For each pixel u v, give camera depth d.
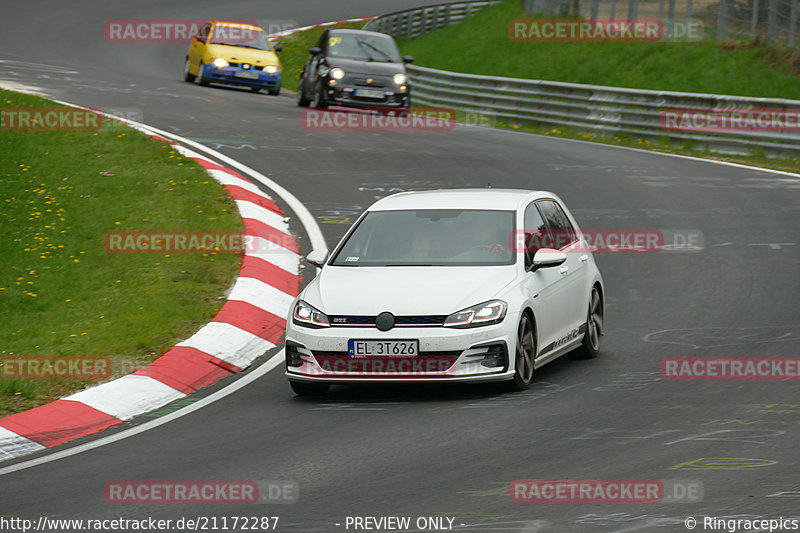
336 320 31.31
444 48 146.12
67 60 124.19
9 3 176.38
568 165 73.12
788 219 57.56
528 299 32.16
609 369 34.28
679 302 42.88
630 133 90.75
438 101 109.94
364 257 33.97
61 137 67.25
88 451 27.83
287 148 74.38
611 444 25.88
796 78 109.31
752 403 29.33
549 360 33.84
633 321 40.59
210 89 106.88
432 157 73.94
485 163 72.50
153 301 42.66
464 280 31.98
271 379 35.06
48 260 48.62
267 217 55.47
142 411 32.03
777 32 115.94
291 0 197.50
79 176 59.88
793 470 23.25
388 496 22.59
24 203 55.44
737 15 120.56
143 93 96.25
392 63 96.69
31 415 30.80
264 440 27.77
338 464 25.17
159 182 59.22
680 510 21.00
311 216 56.59
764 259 49.22
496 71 131.75
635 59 121.25
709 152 83.50
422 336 30.67
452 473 24.06
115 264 48.00
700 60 116.25
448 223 34.66
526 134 90.56
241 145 74.00
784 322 39.03
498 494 22.42
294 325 31.95
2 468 26.66
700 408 29.02
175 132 76.81
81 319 41.69
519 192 36.81
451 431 27.67
